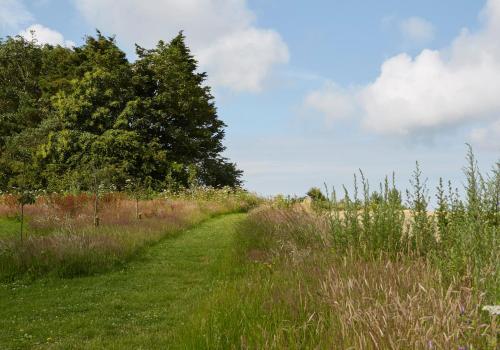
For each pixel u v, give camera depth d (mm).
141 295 9438
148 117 40438
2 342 6719
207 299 7316
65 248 12078
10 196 23047
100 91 38750
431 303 4496
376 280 6074
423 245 8008
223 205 29281
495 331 3732
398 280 5809
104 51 42188
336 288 5621
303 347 4559
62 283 10547
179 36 47812
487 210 6711
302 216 13867
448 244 7258
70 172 33938
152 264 12750
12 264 11125
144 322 7707
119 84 39500
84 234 14164
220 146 50094
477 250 6008
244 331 4996
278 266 9227
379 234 8648
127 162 36094
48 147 35500
